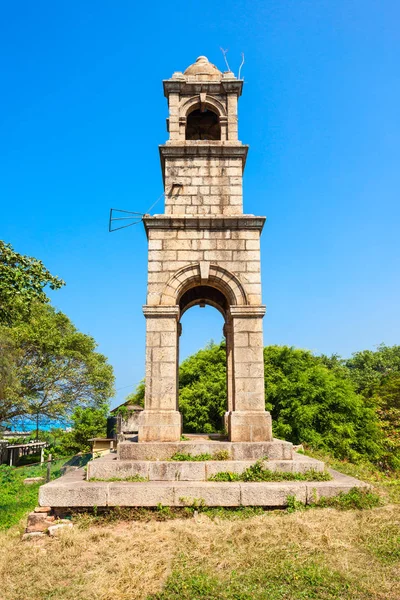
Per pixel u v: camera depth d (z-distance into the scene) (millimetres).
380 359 64375
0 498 16484
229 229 13945
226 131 15094
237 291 13523
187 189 14594
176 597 6438
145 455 11836
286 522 9094
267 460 11586
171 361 12984
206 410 26516
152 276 13578
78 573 7488
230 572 7207
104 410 34656
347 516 9477
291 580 6867
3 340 30469
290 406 24469
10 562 8070
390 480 14375
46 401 36062
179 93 15367
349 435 24125
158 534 8867
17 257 19656
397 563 7430
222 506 10203
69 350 36500
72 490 10094
